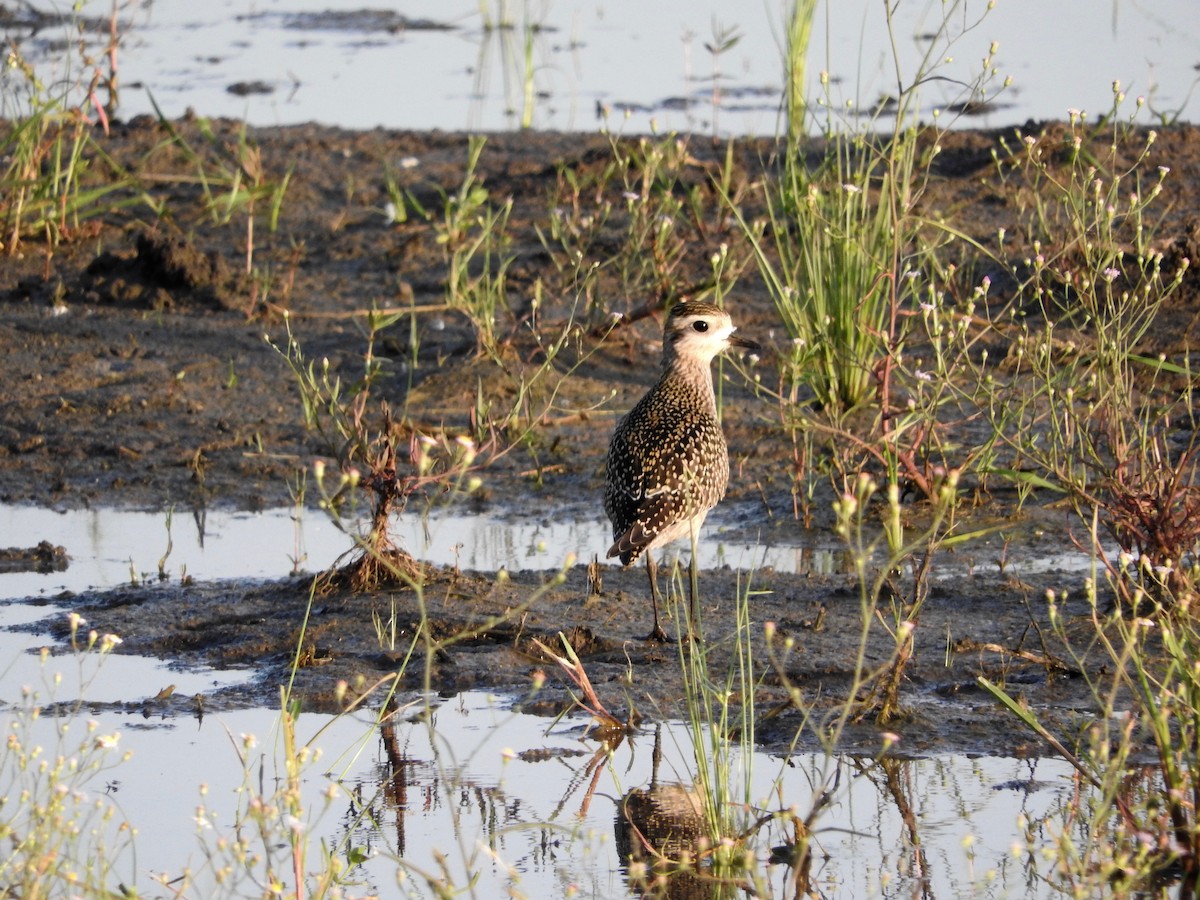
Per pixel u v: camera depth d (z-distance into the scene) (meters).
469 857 8.34
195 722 9.91
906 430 13.80
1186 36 26.23
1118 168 19.64
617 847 8.41
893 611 11.00
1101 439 13.36
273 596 11.76
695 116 24.33
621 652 10.74
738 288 18.06
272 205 20.83
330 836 8.61
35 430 15.34
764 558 12.37
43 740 9.59
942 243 15.91
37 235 20.22
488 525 13.27
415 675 10.50
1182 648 8.63
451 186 21.83
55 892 7.82
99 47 27.25
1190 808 7.90
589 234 18.34
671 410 11.36
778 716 9.76
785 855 8.30
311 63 28.70
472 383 15.73
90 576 12.23
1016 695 9.86
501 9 30.39
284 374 16.42
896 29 26.67
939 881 7.96
